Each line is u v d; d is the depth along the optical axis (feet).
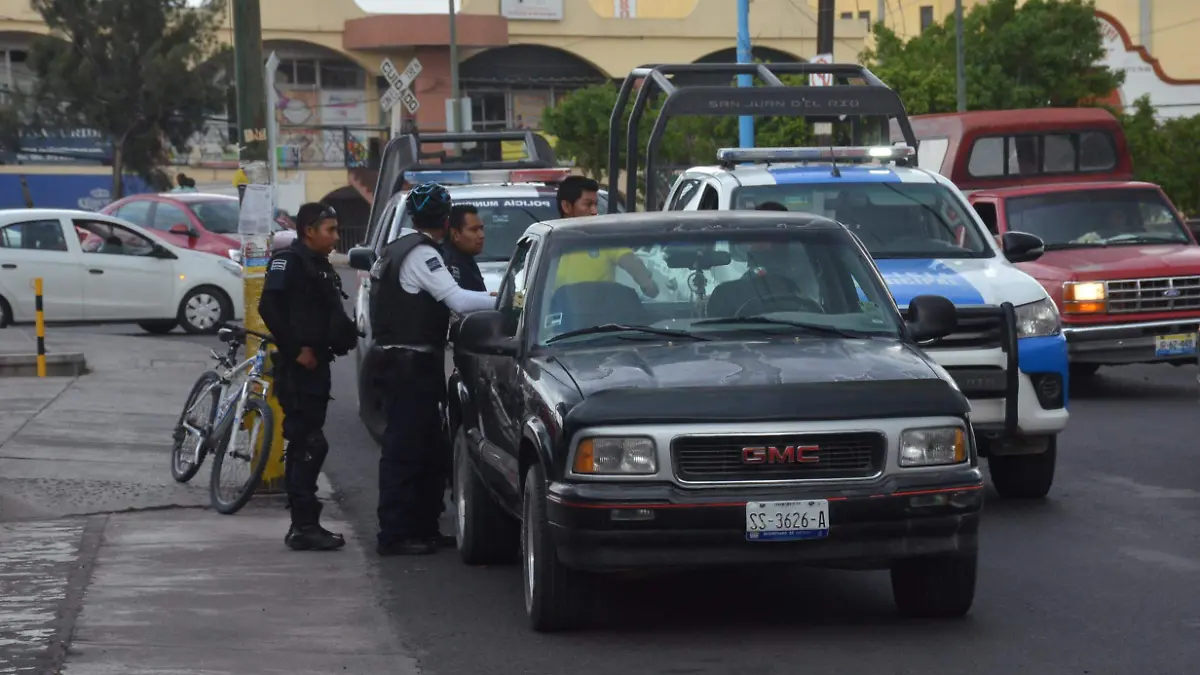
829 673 28.32
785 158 54.60
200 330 103.60
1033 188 77.10
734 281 34.32
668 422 28.86
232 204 122.62
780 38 235.61
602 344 33.17
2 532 42.65
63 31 200.95
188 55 199.31
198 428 49.29
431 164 68.13
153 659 29.91
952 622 31.83
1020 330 44.47
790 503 28.58
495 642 31.12
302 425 40.83
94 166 217.56
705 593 35.17
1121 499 45.70
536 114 234.58
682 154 157.28
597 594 31.71
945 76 177.27
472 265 42.57
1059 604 33.30
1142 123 186.91
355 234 230.27
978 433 43.86
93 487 48.65
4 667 29.14
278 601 34.99
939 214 50.62
